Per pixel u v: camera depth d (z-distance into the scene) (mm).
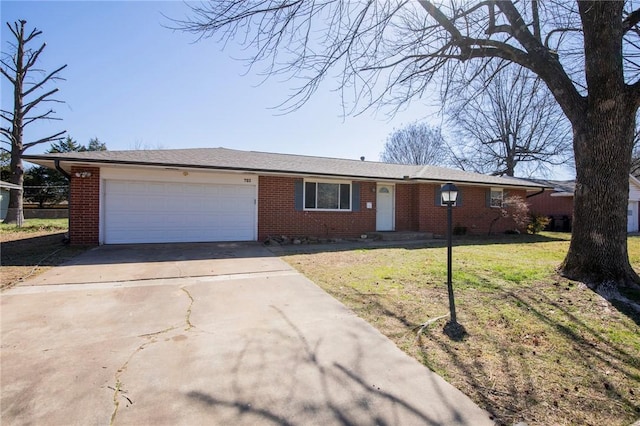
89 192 10234
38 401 2438
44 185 30828
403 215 15234
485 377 2914
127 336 3650
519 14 6211
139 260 8047
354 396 2582
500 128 27375
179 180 11148
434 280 6289
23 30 17891
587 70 5859
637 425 2326
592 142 5793
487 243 12641
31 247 9750
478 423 2301
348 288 5762
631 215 20938
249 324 4062
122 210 10578
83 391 2572
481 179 16141
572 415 2424
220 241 11656
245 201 12000
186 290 5547
